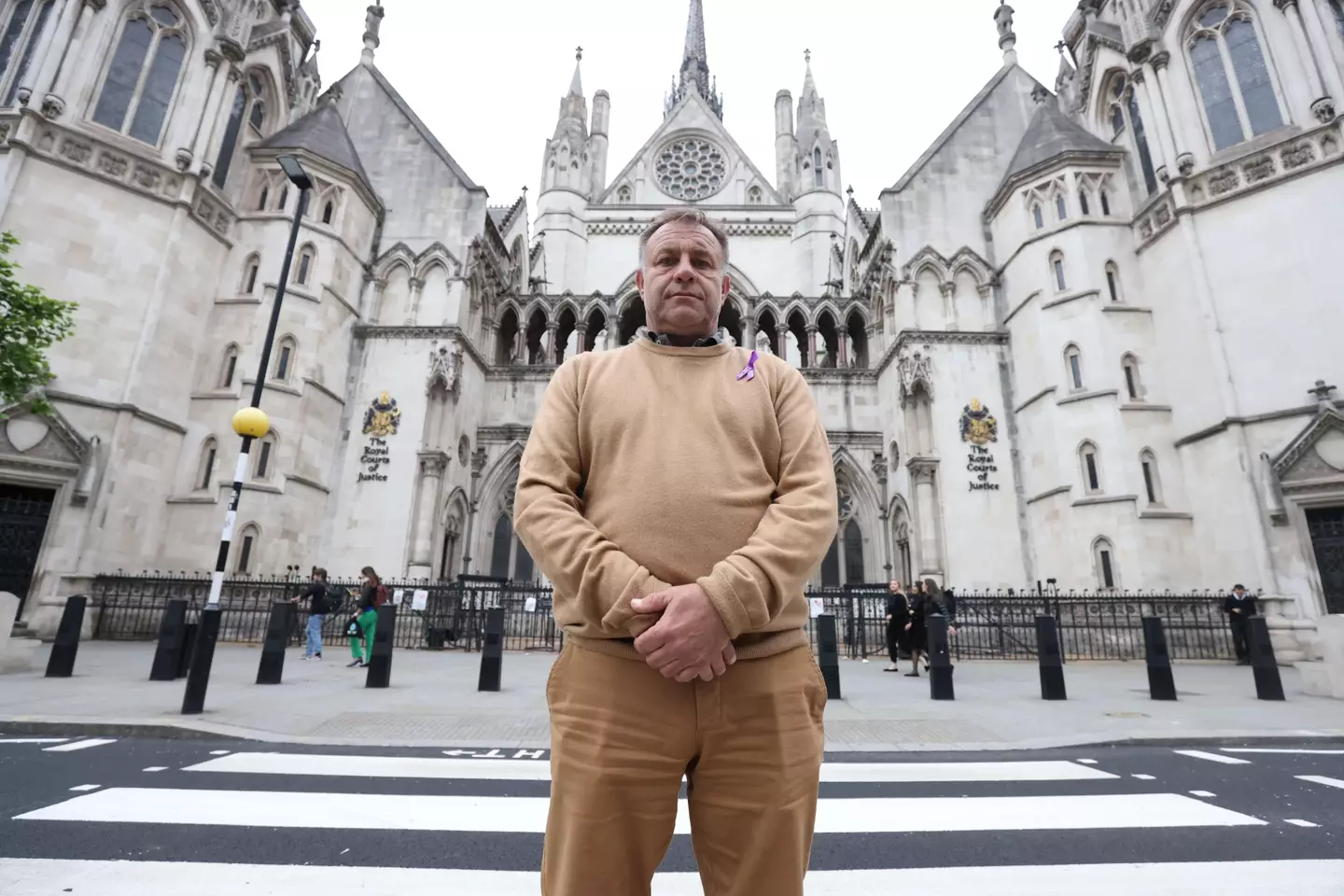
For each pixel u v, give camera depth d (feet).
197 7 67.72
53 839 12.91
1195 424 61.41
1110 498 63.05
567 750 5.57
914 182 86.89
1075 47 86.17
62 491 54.60
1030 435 73.72
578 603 5.47
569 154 137.28
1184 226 62.64
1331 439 52.13
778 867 5.27
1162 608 58.29
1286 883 11.68
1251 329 57.88
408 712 27.71
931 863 12.60
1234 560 56.75
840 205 133.08
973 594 71.61
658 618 5.16
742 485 5.95
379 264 84.07
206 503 62.34
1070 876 11.98
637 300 99.35
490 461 88.84
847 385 92.38
